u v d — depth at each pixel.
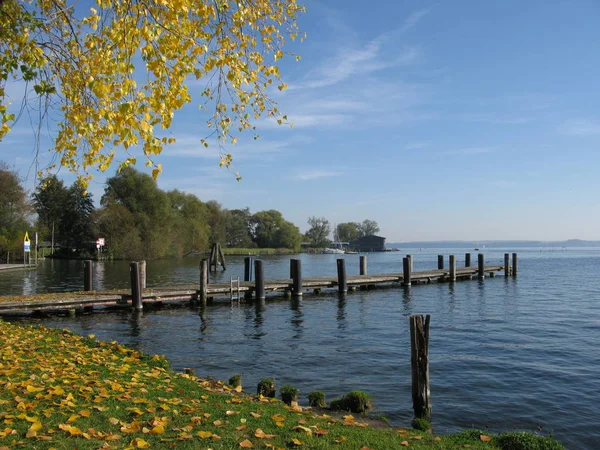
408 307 21.98
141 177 74.56
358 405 8.06
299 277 25.09
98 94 6.10
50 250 75.69
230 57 6.74
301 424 5.96
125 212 71.62
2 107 5.87
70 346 10.04
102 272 46.34
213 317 19.19
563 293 27.58
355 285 28.53
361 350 13.19
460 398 9.15
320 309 21.38
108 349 10.27
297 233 129.12
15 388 6.39
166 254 76.00
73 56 7.12
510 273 43.09
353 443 5.28
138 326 17.20
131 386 7.07
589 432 7.61
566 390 9.66
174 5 6.18
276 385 9.95
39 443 4.62
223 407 6.48
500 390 9.64
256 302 23.20
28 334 11.39
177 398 6.69
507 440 5.92
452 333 15.59
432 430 7.57
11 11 6.43
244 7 7.09
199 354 12.85
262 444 5.01
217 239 103.25
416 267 59.56
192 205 91.25
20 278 38.91
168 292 21.34
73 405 5.81
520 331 15.94
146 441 4.89
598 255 105.56
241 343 14.27
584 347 13.48
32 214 60.19
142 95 6.34
